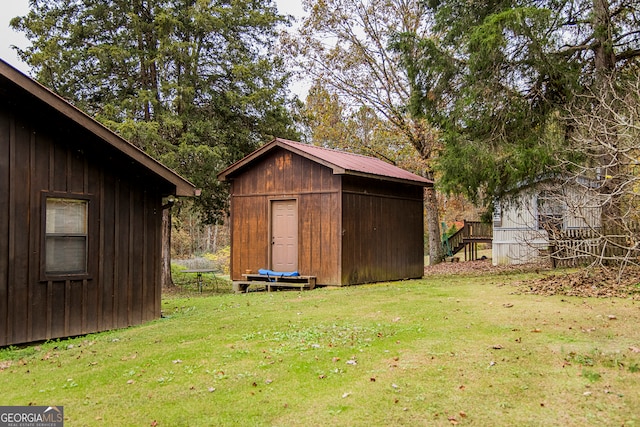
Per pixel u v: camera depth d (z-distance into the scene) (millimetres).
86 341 7441
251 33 19766
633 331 6312
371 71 23297
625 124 8773
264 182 14023
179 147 16562
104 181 8430
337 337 6609
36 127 7508
